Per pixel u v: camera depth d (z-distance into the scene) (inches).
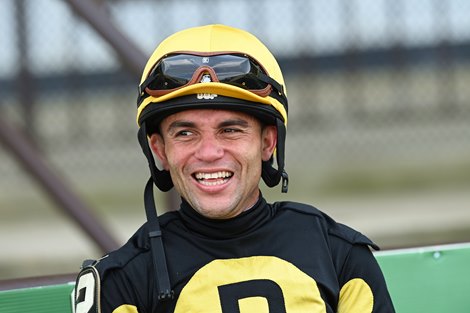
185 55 151.3
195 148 152.3
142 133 156.0
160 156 161.9
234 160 153.3
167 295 149.9
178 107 150.2
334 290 157.2
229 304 151.7
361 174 504.4
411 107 510.3
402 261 186.5
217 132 152.5
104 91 482.6
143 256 155.4
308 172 504.7
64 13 446.9
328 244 161.6
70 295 173.8
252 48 155.1
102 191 486.9
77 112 479.5
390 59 501.7
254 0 473.7
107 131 490.0
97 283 151.3
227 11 468.1
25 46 420.2
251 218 157.2
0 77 418.9
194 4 461.4
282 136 157.6
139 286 153.4
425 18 500.1
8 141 265.3
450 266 187.2
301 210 164.1
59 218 462.0
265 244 157.9
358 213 446.9
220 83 148.6
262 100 151.6
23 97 420.2
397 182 492.7
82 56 467.2
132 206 461.1
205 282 153.0
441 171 508.1
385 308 160.1
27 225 452.8
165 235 158.2
